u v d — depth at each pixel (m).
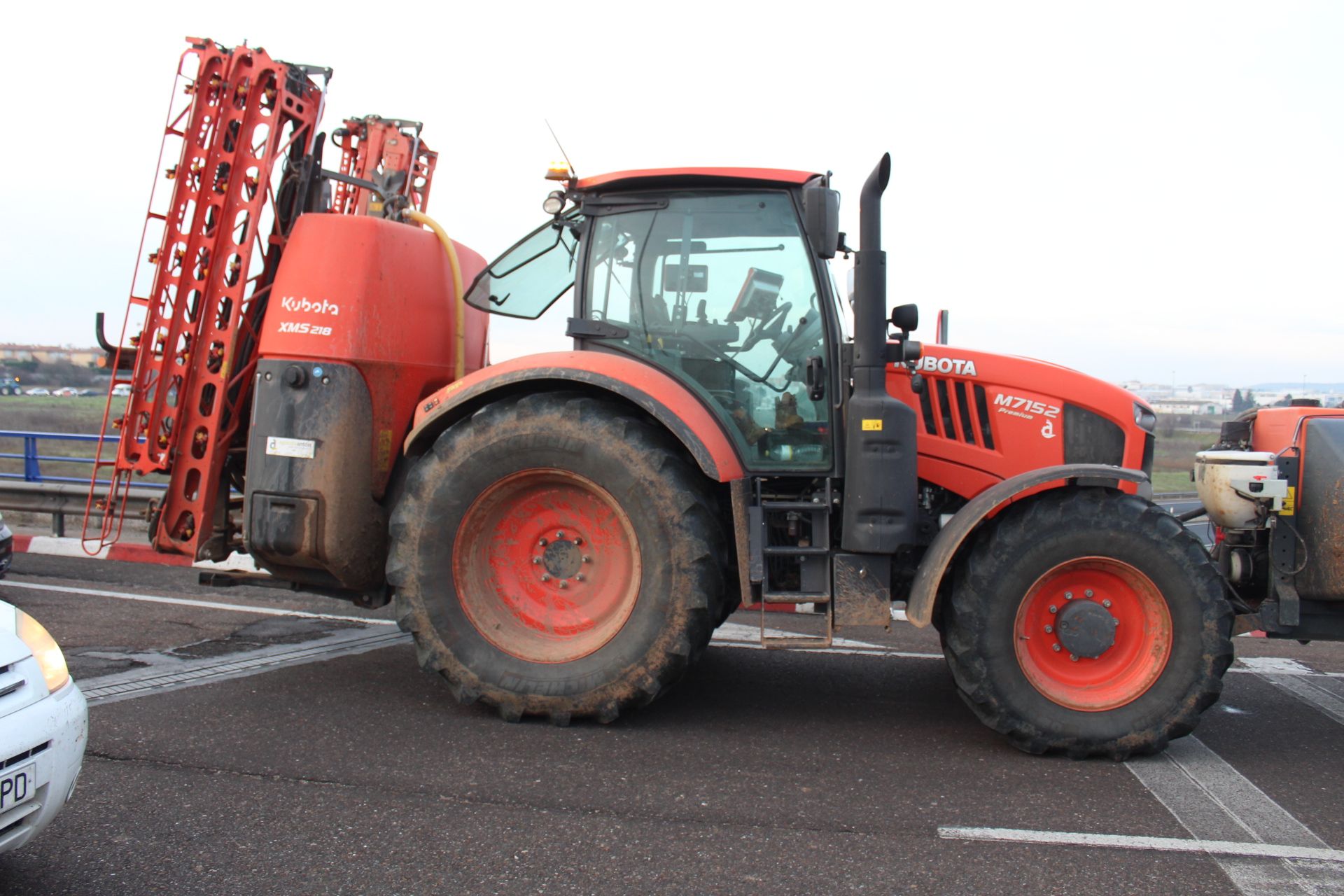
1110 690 3.87
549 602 4.28
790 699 4.66
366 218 4.59
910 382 4.52
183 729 3.88
